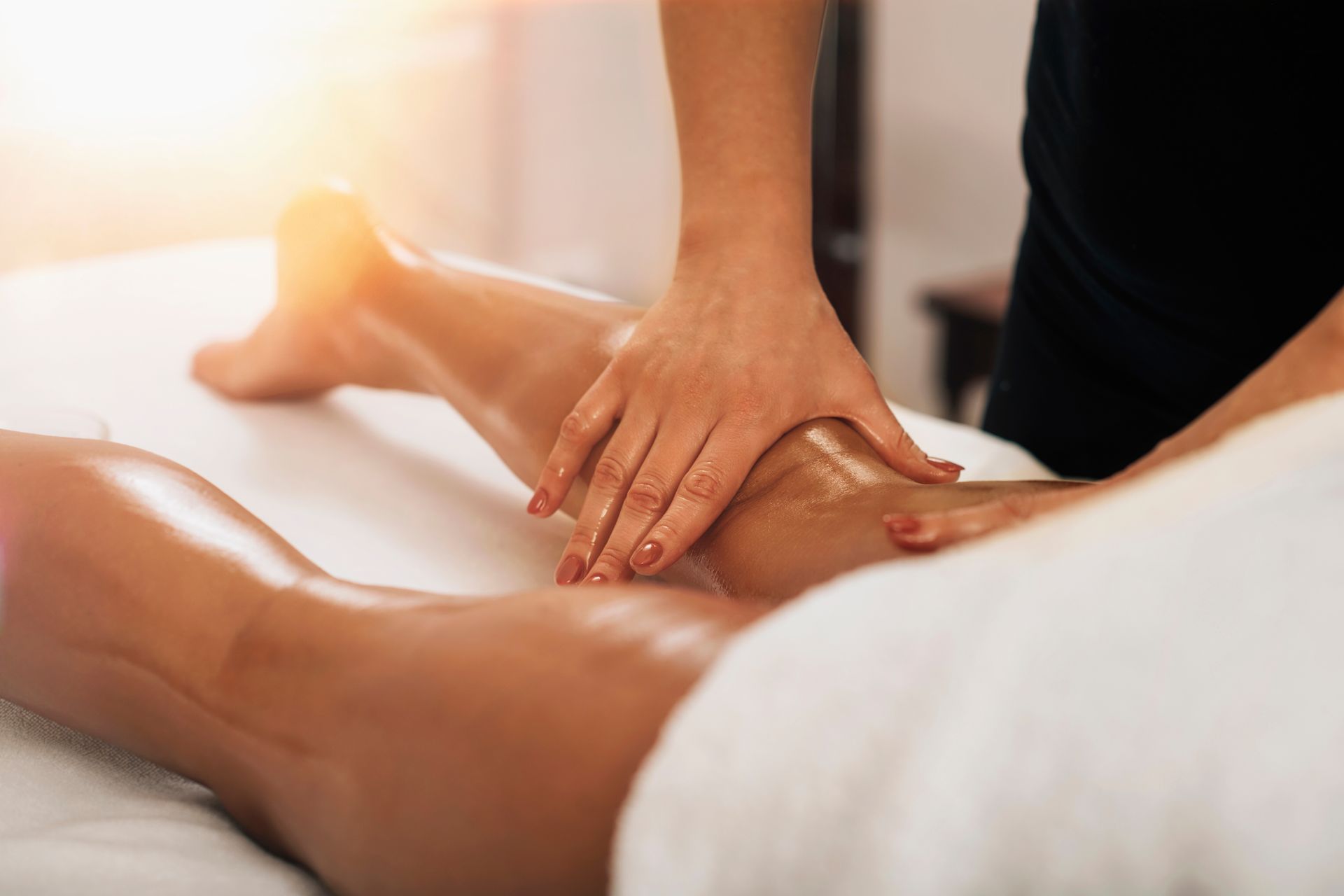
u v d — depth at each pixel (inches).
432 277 36.6
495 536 33.3
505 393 32.2
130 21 80.6
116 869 19.2
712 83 31.5
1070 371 41.3
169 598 21.7
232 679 20.2
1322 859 11.8
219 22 83.8
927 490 25.3
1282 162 32.8
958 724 12.9
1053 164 39.2
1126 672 12.9
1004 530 19.8
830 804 13.2
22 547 23.2
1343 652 12.6
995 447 37.8
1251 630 13.0
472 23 95.7
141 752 22.5
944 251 106.7
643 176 107.7
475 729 16.7
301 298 38.2
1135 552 14.2
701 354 28.4
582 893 15.9
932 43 101.4
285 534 32.4
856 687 13.6
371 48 91.3
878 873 12.6
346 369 39.3
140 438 38.0
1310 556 13.5
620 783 15.5
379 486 36.0
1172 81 33.8
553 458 28.9
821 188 105.0
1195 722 12.5
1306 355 19.3
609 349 30.9
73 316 47.4
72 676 22.4
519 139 101.2
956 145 102.9
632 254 110.2
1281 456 15.9
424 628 18.8
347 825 17.9
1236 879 12.1
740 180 31.0
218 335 46.4
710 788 13.7
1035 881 12.7
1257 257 34.3
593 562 27.4
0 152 79.4
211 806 22.6
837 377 29.4
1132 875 12.5
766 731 13.8
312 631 20.0
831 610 14.7
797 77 32.1
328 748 18.3
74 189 82.1
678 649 16.7
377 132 93.7
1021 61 97.1
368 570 30.9
